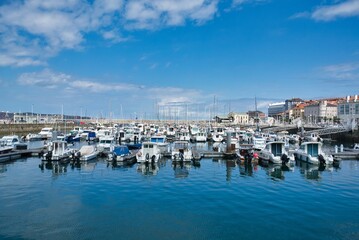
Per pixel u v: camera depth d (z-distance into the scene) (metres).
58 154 46.06
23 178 34.41
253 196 27.23
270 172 38.69
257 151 49.66
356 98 173.88
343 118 162.88
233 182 32.69
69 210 23.44
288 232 19.58
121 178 34.53
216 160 48.69
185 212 23.09
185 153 45.44
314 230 19.89
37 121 146.12
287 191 29.03
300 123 123.94
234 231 19.70
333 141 94.38
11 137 61.81
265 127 137.75
